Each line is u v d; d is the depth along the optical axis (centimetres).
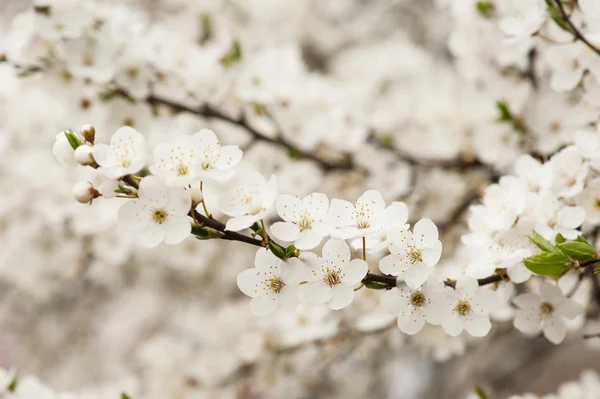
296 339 92
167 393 117
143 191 73
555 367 230
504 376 173
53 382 171
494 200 78
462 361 180
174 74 91
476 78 97
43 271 129
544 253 74
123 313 172
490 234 77
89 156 73
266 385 108
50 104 115
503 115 91
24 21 88
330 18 198
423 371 194
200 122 115
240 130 115
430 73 152
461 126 112
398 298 74
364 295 93
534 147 91
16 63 88
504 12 89
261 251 73
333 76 175
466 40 92
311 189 113
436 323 74
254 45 181
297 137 102
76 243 124
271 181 74
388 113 119
